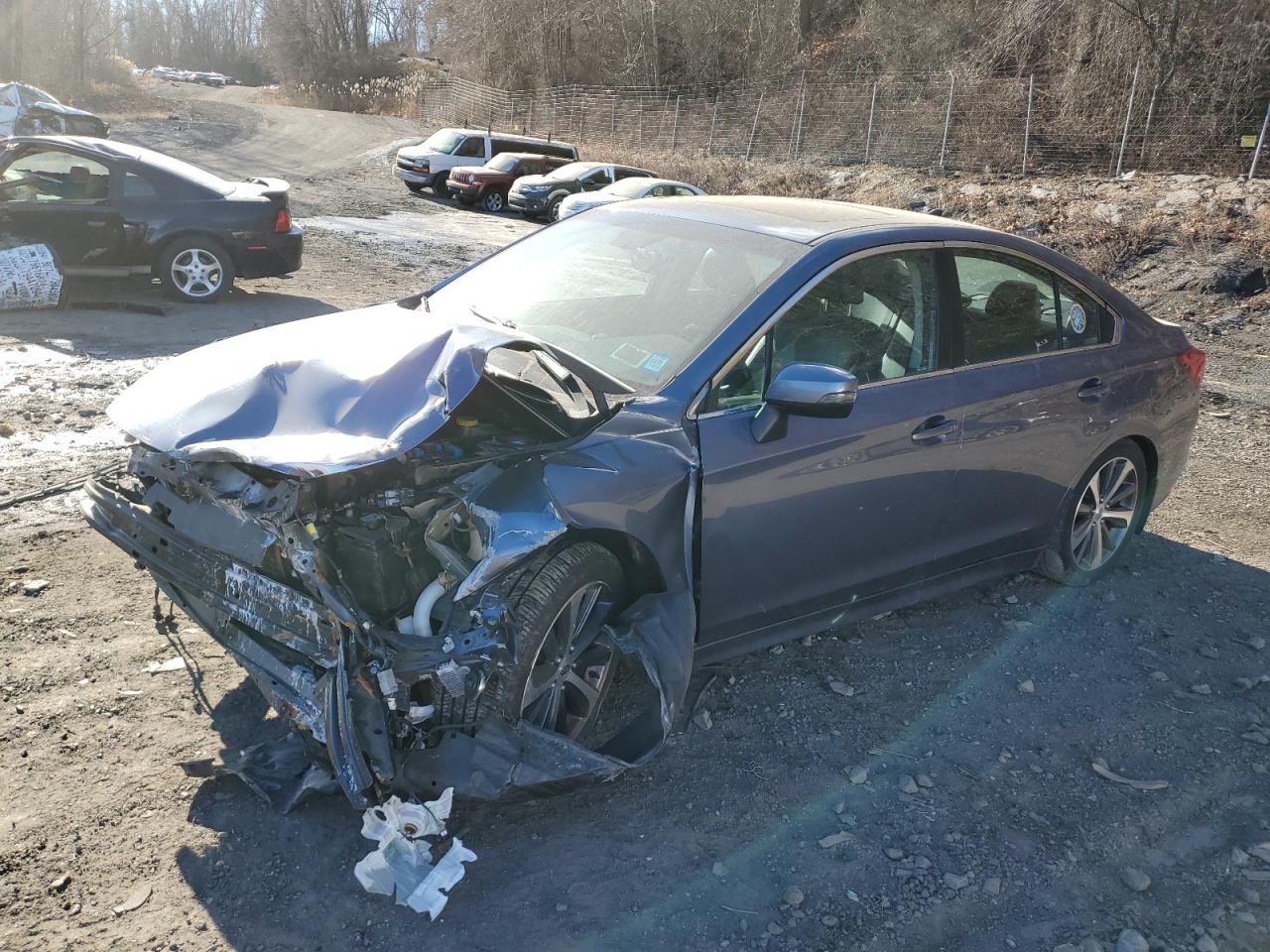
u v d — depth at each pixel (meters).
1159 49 23.81
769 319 3.49
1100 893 2.92
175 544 3.02
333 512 2.75
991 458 4.11
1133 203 19.25
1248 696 4.04
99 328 8.60
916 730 3.65
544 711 3.01
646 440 3.12
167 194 9.79
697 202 4.39
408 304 4.15
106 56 49.56
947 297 4.02
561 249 4.20
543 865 2.84
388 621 2.78
